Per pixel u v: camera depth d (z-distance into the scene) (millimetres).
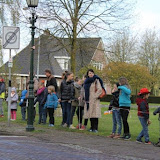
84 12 20141
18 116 17922
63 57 43406
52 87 13445
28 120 11570
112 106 11125
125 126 10727
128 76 43062
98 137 10875
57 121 15484
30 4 11602
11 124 13492
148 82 46406
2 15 24797
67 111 13039
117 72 42969
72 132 11742
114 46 43000
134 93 51688
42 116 14555
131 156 7805
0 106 16672
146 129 10023
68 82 13055
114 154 7949
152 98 51938
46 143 9125
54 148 8336
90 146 8977
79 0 19984
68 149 8312
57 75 43812
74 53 20469
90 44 21109
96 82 11906
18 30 12539
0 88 16594
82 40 20781
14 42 12477
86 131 12031
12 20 20828
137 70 43469
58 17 19953
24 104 15383
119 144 9609
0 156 7023
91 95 11844
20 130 11578
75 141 9766
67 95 13000
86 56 21469
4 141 9023
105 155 7754
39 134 10906
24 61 43625
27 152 7582
